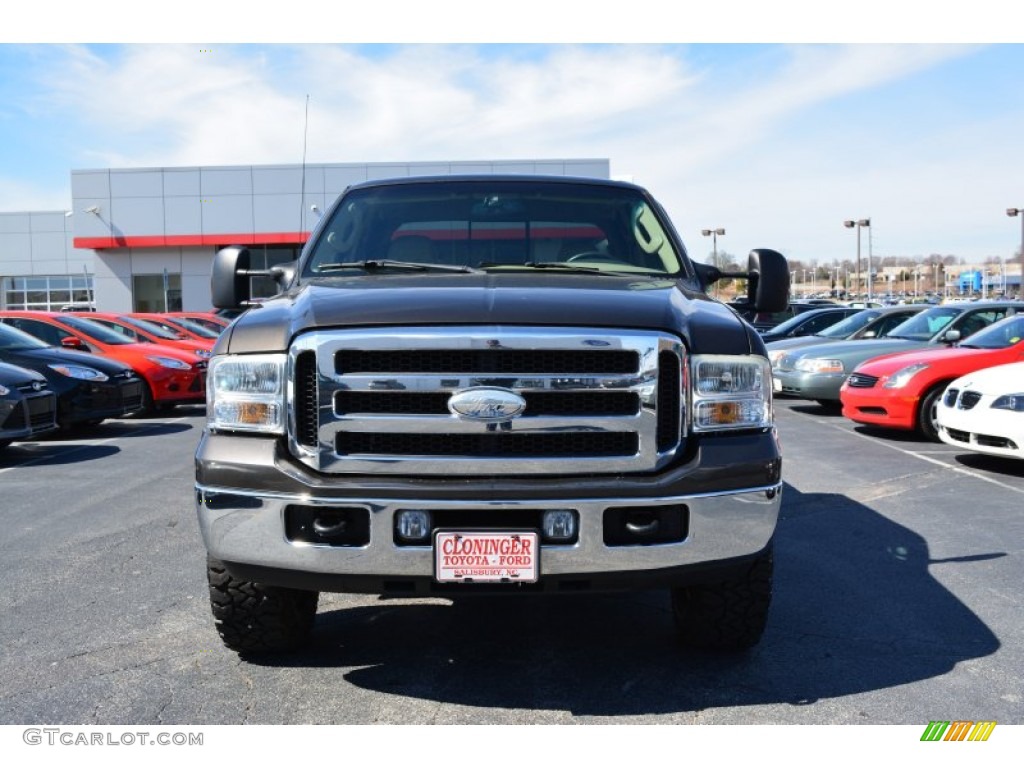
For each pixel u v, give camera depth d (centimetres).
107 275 3609
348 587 293
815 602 421
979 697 316
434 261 407
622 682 330
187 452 927
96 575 472
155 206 3494
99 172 3491
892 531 558
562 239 416
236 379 306
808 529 565
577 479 289
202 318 2292
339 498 286
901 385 949
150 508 639
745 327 319
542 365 289
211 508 302
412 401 289
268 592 331
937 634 377
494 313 294
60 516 613
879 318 1369
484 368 288
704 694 320
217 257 419
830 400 1220
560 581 290
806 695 318
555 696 319
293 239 3453
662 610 412
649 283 363
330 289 337
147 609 416
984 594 430
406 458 288
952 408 792
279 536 293
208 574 333
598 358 291
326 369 290
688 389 298
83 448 963
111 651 363
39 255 4681
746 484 298
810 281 12850
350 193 445
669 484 289
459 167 3291
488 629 388
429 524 286
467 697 318
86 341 1311
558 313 295
